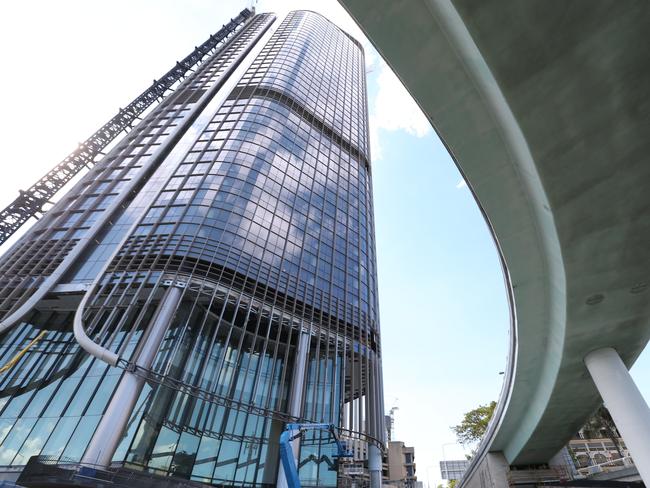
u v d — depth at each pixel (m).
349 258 52.53
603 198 12.20
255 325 36.84
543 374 23.48
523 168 13.20
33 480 20.00
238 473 30.56
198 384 31.05
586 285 15.05
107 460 23.11
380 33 11.44
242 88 63.06
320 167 59.12
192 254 35.53
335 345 39.97
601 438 43.16
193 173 44.59
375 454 37.00
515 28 9.05
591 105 10.25
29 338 32.59
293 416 33.28
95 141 73.38
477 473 38.12
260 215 43.41
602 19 8.80
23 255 39.25
